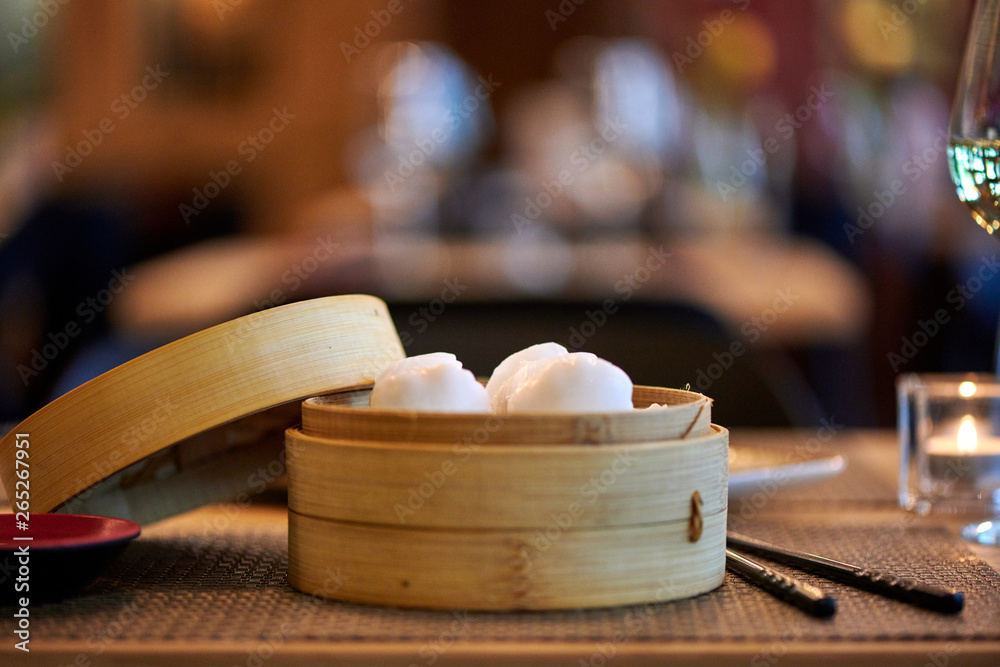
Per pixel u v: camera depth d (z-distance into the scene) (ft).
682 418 1.90
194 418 2.12
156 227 11.06
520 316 6.36
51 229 8.82
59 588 1.85
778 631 1.65
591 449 1.77
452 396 1.91
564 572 1.77
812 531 2.52
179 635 1.64
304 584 1.92
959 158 2.54
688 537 1.85
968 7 9.46
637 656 1.56
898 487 3.20
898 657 1.57
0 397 7.95
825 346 9.20
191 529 2.59
